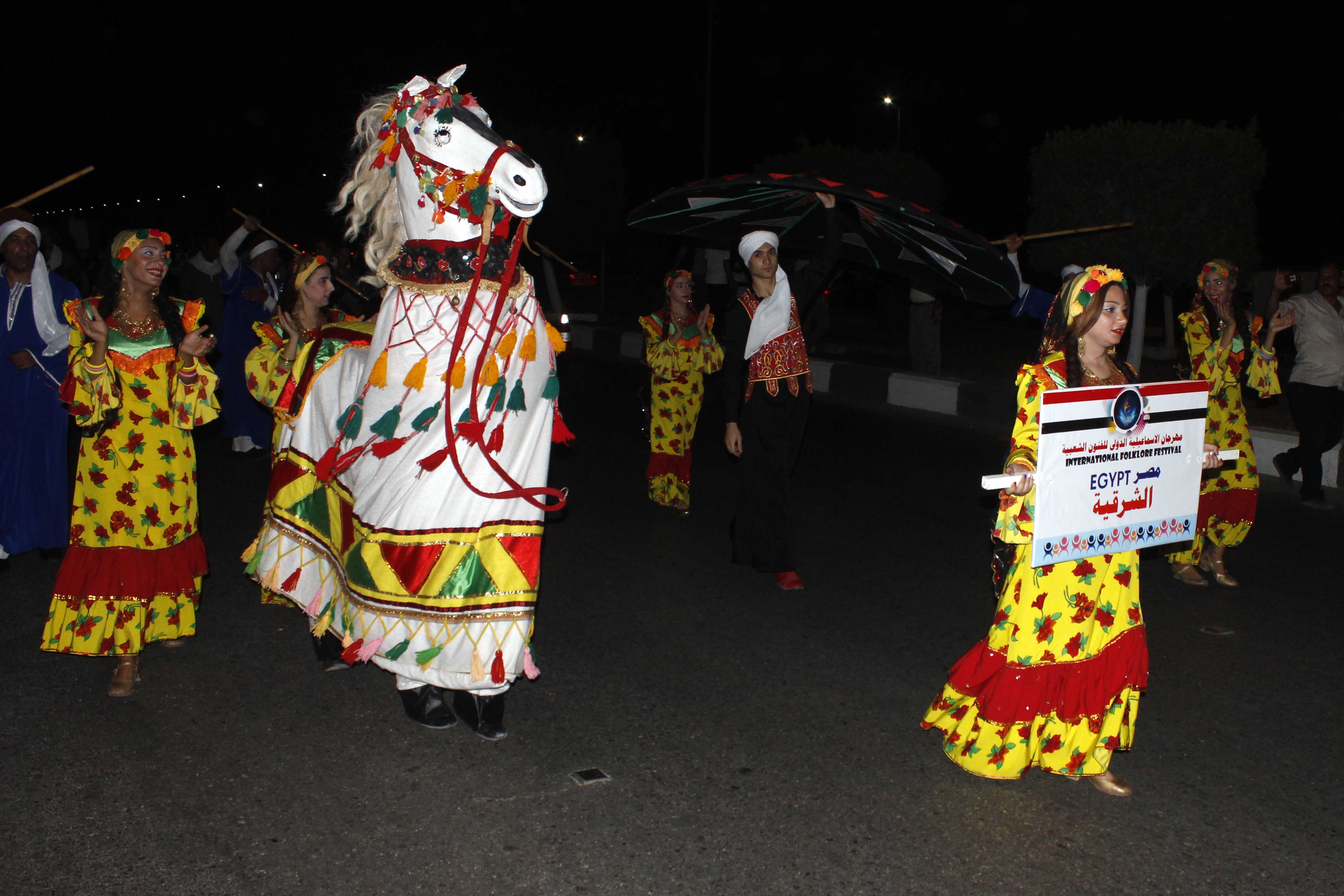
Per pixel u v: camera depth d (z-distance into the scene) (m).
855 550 7.26
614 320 21.50
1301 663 5.42
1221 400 6.42
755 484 6.43
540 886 3.50
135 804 3.92
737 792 4.09
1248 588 6.55
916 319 13.96
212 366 9.39
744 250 6.29
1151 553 7.18
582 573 6.73
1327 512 8.30
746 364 6.52
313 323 5.23
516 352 4.20
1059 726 3.99
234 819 3.84
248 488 8.49
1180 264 12.30
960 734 4.19
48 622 4.85
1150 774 4.29
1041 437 3.67
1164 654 5.52
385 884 3.48
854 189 5.30
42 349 6.16
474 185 4.04
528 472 4.28
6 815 3.84
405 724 4.59
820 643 5.61
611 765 4.29
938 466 9.86
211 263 9.97
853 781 4.19
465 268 4.14
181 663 5.17
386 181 4.36
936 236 5.50
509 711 4.75
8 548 6.29
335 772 4.19
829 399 13.73
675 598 6.28
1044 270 13.20
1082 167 12.45
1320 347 8.26
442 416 4.11
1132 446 3.88
